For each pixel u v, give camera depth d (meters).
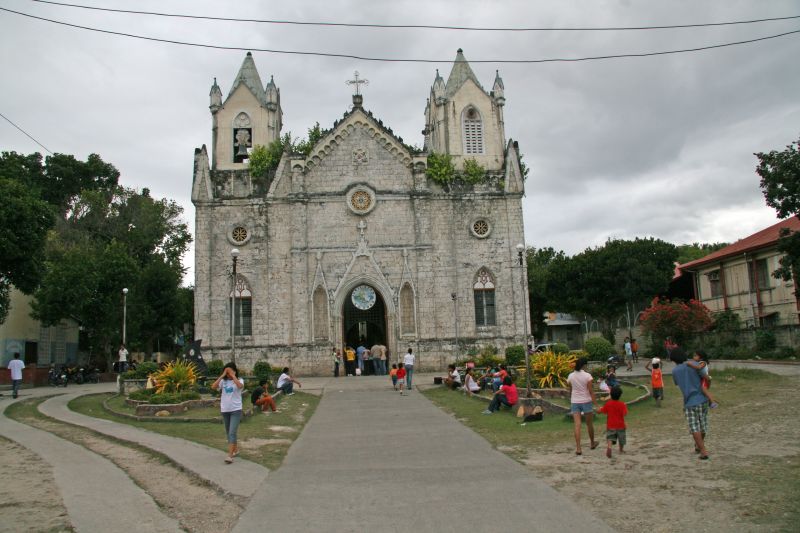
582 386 15.41
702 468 12.97
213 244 45.09
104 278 49.16
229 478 13.01
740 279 51.34
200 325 44.00
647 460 14.03
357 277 44.72
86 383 46.69
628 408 22.78
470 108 48.38
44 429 20.66
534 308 75.25
